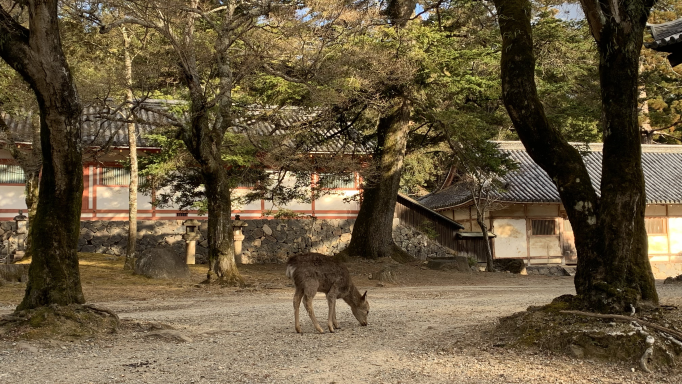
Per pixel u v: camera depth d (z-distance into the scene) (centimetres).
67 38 1622
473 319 931
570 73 2325
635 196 677
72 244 822
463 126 2002
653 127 3947
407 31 1902
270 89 1975
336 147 2362
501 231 2922
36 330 740
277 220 2706
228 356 654
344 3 1570
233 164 2188
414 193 3878
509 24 762
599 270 676
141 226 2509
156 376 564
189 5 1517
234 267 1655
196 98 1550
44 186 814
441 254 2875
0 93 1758
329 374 574
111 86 1580
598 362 599
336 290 825
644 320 634
